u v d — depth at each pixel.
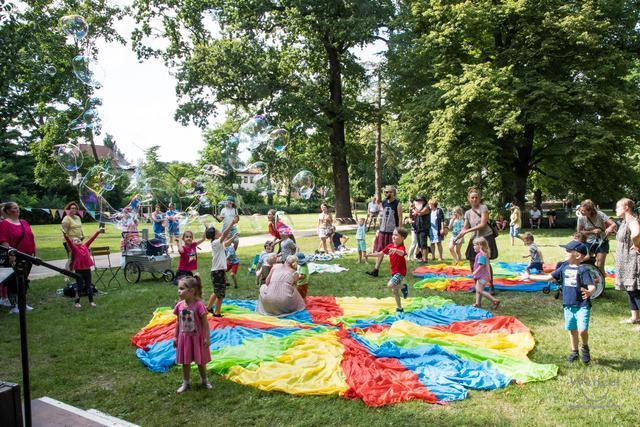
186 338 4.55
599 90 19.45
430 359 5.12
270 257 8.09
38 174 36.34
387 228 10.47
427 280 9.66
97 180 12.07
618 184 22.30
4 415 3.09
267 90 23.33
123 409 4.26
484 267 7.52
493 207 24.83
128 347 5.98
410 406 4.16
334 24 22.70
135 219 13.21
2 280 3.18
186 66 23.88
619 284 6.59
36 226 33.38
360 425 3.86
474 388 4.52
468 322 6.55
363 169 60.94
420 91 23.09
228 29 24.05
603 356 5.27
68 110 27.53
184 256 8.80
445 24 21.27
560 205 46.09
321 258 13.37
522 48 20.55
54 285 10.12
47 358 5.62
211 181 39.78
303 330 6.16
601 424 3.77
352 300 8.11
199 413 4.15
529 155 23.11
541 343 5.75
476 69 19.72
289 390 4.47
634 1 21.52
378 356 5.30
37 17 22.39
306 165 28.03
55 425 3.53
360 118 26.16
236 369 4.93
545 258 12.67
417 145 23.00
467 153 20.41
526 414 3.97
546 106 19.28
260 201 56.91
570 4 20.70
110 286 10.05
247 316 6.98
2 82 20.56
